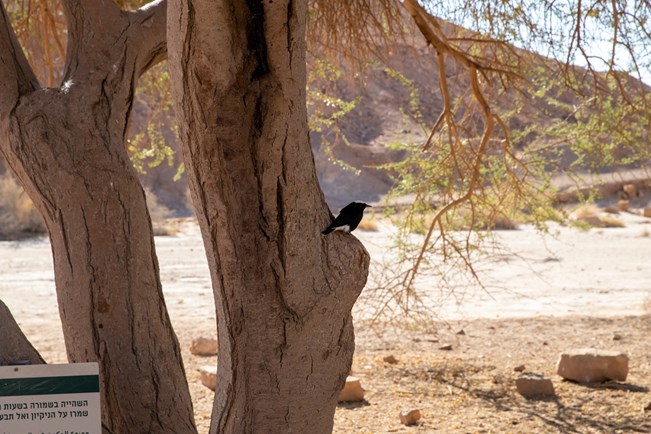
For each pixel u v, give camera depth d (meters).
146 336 4.83
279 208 3.84
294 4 3.55
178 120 3.82
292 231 3.86
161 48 5.48
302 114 3.79
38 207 4.95
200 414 8.27
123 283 4.79
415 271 9.84
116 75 5.19
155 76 10.38
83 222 4.77
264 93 3.68
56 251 4.86
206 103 3.67
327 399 4.10
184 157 3.89
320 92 10.03
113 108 5.11
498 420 8.12
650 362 10.69
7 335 4.19
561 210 10.04
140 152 10.51
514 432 7.69
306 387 4.03
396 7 8.77
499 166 9.34
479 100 8.73
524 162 9.32
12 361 4.15
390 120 48.56
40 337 12.65
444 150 9.42
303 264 3.90
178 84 3.70
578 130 9.10
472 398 9.03
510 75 8.70
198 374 10.13
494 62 8.74
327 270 3.97
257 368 3.99
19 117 4.88
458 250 9.38
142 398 4.74
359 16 8.81
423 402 8.91
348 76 10.52
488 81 8.61
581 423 7.93
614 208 37.84
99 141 4.93
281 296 3.91
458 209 9.88
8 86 5.00
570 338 12.63
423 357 11.31
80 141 4.87
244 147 3.76
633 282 19.25
